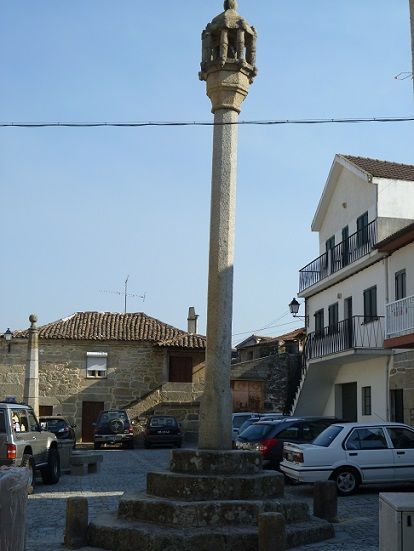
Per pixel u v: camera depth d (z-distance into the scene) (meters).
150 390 38.25
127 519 9.76
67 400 37.81
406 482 15.68
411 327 21.11
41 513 12.87
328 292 32.12
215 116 11.33
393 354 25.47
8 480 6.96
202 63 11.49
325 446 15.62
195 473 10.04
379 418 26.47
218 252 10.88
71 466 20.34
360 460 15.52
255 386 37.56
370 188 27.95
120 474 20.59
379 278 26.36
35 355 26.02
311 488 16.80
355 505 13.91
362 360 28.17
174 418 34.84
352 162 29.48
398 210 27.17
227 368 10.64
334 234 32.12
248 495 9.84
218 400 10.48
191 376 38.84
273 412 36.88
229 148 11.20
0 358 37.69
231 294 10.85
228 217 10.98
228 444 10.46
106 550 9.24
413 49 9.21
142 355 38.59
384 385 26.09
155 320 41.97
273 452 18.11
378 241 26.64
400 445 15.91
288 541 9.47
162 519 9.42
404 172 29.27
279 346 44.47
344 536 10.36
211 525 9.30
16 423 15.87
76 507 9.61
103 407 38.00
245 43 11.56
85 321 40.66
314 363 30.55
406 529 6.13
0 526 6.64
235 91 11.29
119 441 33.31
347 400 30.55
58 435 27.02
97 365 38.31
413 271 23.77
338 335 29.27
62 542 9.95
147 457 27.95
